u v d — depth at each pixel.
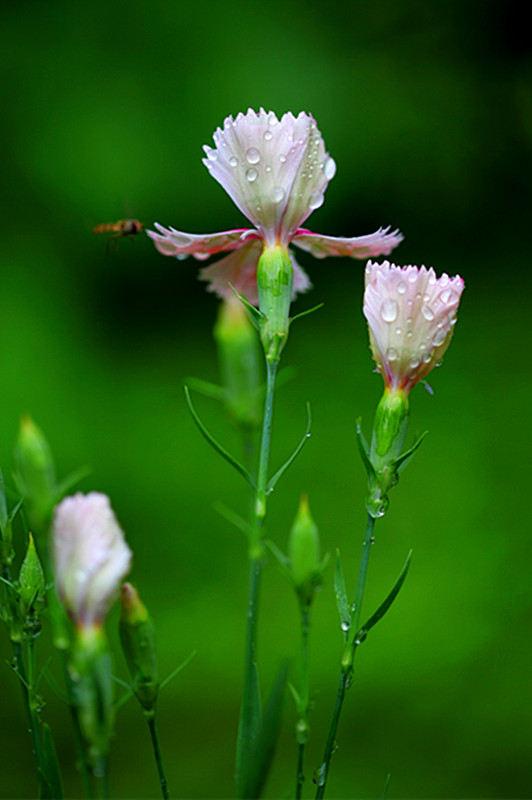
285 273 0.45
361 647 0.85
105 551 0.41
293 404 1.09
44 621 0.82
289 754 0.78
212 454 1.06
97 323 1.24
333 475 1.00
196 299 1.28
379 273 0.45
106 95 1.27
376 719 0.81
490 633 0.84
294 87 1.29
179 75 1.28
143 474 1.04
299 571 0.43
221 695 0.84
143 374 1.19
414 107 1.31
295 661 0.84
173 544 0.97
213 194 1.26
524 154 1.31
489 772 0.77
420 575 0.90
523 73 1.33
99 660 0.41
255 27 1.31
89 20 1.29
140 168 1.25
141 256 1.26
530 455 1.00
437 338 0.45
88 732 0.41
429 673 0.82
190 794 0.77
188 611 0.90
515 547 0.91
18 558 0.89
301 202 0.46
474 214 1.30
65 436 1.06
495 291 1.24
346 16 1.34
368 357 1.14
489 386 1.09
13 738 0.81
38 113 1.27
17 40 1.29
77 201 1.24
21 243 1.23
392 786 0.76
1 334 1.13
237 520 0.43
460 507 0.96
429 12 1.34
